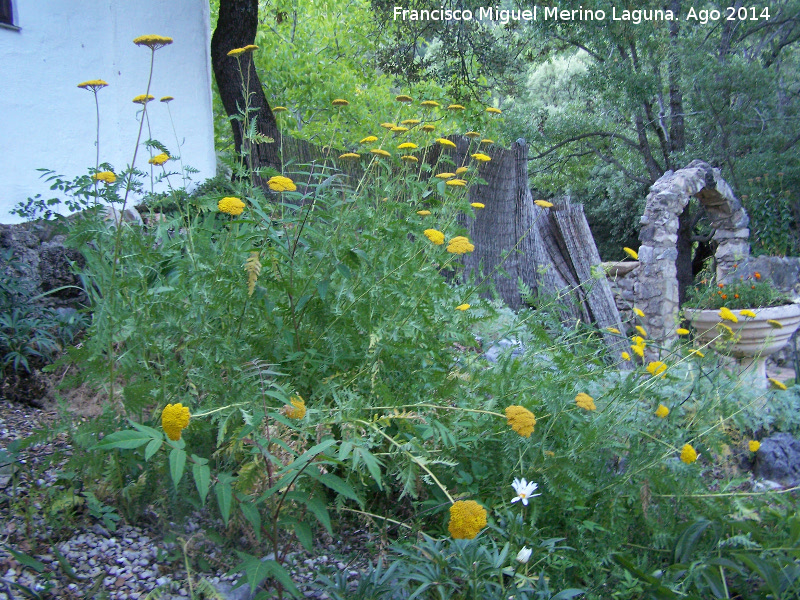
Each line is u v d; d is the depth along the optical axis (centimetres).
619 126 1862
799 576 218
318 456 169
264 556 198
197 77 709
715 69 1458
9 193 542
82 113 598
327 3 1302
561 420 240
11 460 196
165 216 260
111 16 619
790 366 821
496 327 329
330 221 252
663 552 242
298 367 233
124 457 197
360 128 1089
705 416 283
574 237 654
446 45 1362
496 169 596
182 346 218
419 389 241
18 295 331
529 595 184
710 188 934
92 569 180
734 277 940
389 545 209
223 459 214
